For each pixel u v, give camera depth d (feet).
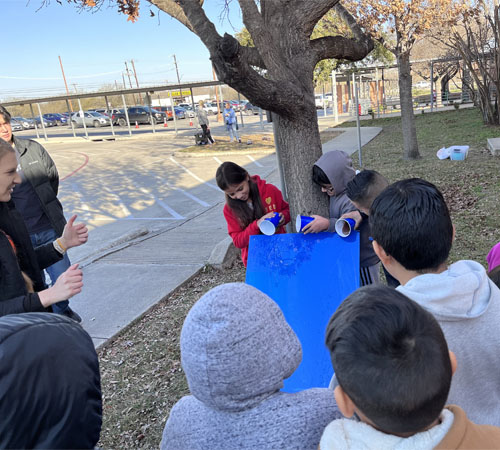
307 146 10.58
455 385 4.21
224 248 18.72
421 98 104.32
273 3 10.85
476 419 4.26
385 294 3.22
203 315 3.34
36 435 2.60
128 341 13.16
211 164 50.70
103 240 25.09
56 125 155.12
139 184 43.16
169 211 31.22
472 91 65.00
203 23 9.08
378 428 3.05
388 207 4.68
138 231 25.30
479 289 4.27
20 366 2.60
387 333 2.90
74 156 72.49
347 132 68.08
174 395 10.39
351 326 3.04
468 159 32.94
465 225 18.70
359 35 12.86
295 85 9.94
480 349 4.21
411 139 36.29
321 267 8.79
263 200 10.40
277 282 9.07
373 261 9.05
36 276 7.95
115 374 11.56
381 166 35.35
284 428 3.34
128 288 16.80
